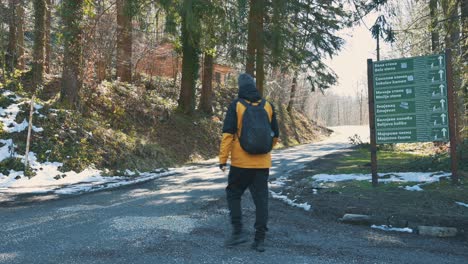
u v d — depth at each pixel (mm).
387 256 3865
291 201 6727
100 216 5547
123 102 18641
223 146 4051
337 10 17297
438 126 7516
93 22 17312
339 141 35156
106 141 14227
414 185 7398
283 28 16766
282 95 43125
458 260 3799
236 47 17422
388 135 7809
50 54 20625
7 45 19547
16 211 6145
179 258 3658
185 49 22453
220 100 30672
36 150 12016
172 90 26703
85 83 16953
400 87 7805
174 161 17250
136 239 4281
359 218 5320
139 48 23562
